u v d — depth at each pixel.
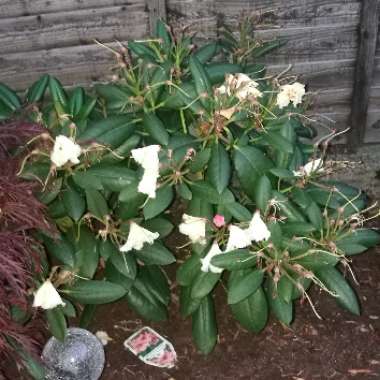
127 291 2.23
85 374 2.15
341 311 2.59
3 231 1.84
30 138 2.03
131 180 2.09
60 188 2.07
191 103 2.09
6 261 1.77
